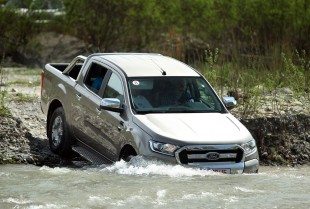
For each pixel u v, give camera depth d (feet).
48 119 89.81
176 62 84.64
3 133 88.07
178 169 70.28
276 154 90.53
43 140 91.20
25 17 177.78
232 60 133.49
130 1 176.96
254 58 132.26
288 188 66.44
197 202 60.80
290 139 93.30
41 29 180.45
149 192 63.87
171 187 65.46
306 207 59.82
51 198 62.44
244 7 161.48
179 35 166.81
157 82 78.95
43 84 92.12
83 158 86.02
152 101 77.10
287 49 135.95
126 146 74.79
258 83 114.83
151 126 72.69
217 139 72.02
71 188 65.98
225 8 164.96
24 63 175.42
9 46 177.06
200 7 168.45
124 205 59.93
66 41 186.91
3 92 101.45
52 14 181.68
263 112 98.78
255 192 64.49
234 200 61.62
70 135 84.48
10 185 67.67
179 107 77.41
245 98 105.19
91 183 67.67
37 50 179.11
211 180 68.28
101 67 82.69
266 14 158.61
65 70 88.74
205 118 75.97
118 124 75.77
